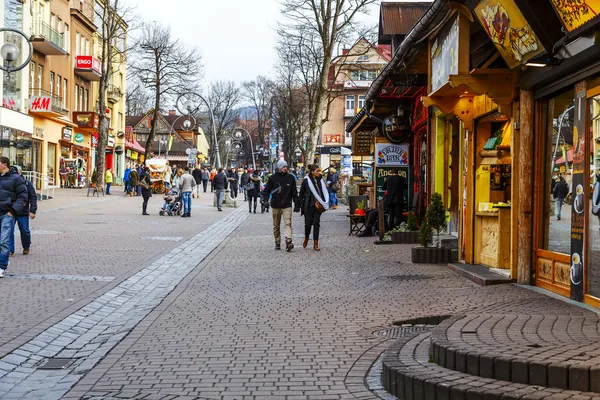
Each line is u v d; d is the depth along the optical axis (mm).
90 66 59281
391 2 23641
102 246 17812
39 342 7965
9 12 43688
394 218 20844
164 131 114938
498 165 12625
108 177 47594
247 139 120812
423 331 7684
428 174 18531
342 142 89500
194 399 5820
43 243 17906
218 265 14906
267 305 10047
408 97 21672
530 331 6504
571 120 9531
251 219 30000
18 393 6172
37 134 49562
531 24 8703
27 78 46969
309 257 15938
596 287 8641
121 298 11062
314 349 7434
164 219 28250
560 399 4844
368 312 9312
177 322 9008
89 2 63500
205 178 58500
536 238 10734
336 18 36219
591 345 5848
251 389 6082
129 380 6414
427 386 5434
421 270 13164
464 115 13062
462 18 10789
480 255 13164
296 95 68000
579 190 9117
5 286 11367
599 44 7797
